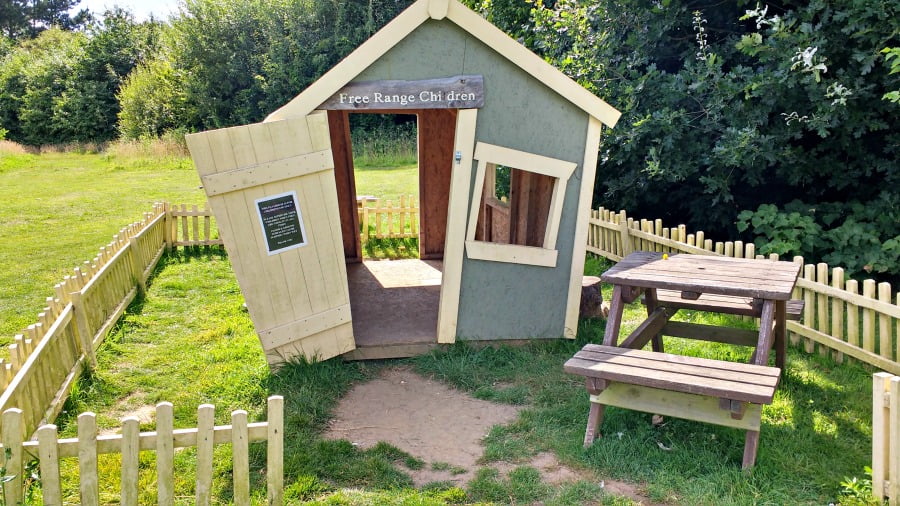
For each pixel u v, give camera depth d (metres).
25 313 8.58
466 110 6.68
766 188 10.33
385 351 6.89
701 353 6.80
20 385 4.69
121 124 37.47
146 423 5.45
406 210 12.95
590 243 11.35
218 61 34.75
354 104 6.40
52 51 45.12
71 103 40.25
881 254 8.51
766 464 4.59
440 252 11.55
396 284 9.61
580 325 7.66
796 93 8.80
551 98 6.88
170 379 6.37
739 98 9.30
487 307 7.06
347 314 6.61
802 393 5.82
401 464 4.81
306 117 6.21
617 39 10.44
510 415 5.64
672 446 4.86
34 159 30.55
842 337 6.70
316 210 6.37
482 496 4.35
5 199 18.50
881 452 3.98
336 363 6.59
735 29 10.54
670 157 9.59
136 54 43.22
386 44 6.34
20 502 3.61
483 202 10.38
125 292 8.65
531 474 4.57
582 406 5.62
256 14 34.97
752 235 10.32
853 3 8.01
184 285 9.74
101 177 23.69
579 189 7.11
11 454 3.58
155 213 11.40
